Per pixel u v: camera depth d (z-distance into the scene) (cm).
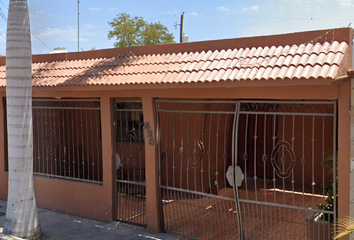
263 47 639
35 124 969
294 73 521
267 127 1102
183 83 612
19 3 645
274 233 668
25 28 651
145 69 703
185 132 941
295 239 621
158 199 713
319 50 563
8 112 656
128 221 760
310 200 901
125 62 755
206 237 666
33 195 676
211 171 976
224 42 682
